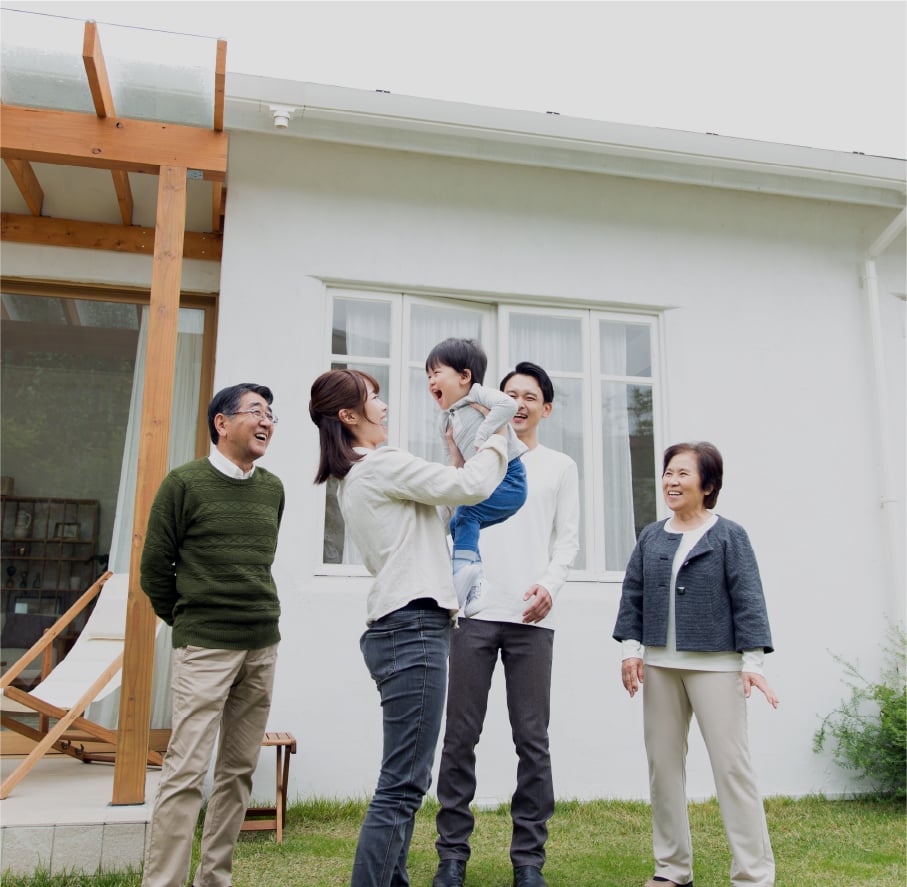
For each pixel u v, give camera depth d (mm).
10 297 4730
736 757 2703
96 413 4781
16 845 2842
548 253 4883
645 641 2924
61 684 3881
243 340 4379
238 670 2568
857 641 4898
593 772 4410
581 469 4805
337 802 3992
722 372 5023
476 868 3088
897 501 5082
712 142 4812
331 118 4387
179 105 3705
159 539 2576
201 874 2535
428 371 2490
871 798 4598
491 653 2930
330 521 4406
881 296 5367
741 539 2836
